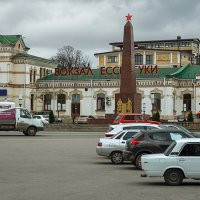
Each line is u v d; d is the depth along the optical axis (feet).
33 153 114.52
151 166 65.51
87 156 108.47
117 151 95.04
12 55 301.84
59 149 125.39
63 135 188.14
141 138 84.99
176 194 57.26
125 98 212.23
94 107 292.61
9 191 59.41
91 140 158.20
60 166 89.40
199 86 282.36
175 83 284.41
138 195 56.44
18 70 302.04
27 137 174.29
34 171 81.35
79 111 295.69
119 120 171.01
